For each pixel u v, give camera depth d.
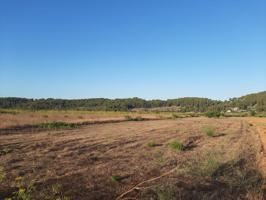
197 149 24.12
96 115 74.31
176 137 31.09
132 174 15.27
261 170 18.55
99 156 19.25
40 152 19.58
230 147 25.94
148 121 62.91
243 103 183.88
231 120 73.56
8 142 23.31
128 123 53.09
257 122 69.44
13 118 47.19
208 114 93.06
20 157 17.64
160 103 198.00
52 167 15.60
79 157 18.52
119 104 184.12
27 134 29.48
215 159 18.77
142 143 25.80
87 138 27.58
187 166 17.42
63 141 24.81
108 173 15.16
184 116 92.44
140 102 192.88
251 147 26.95
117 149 22.30
